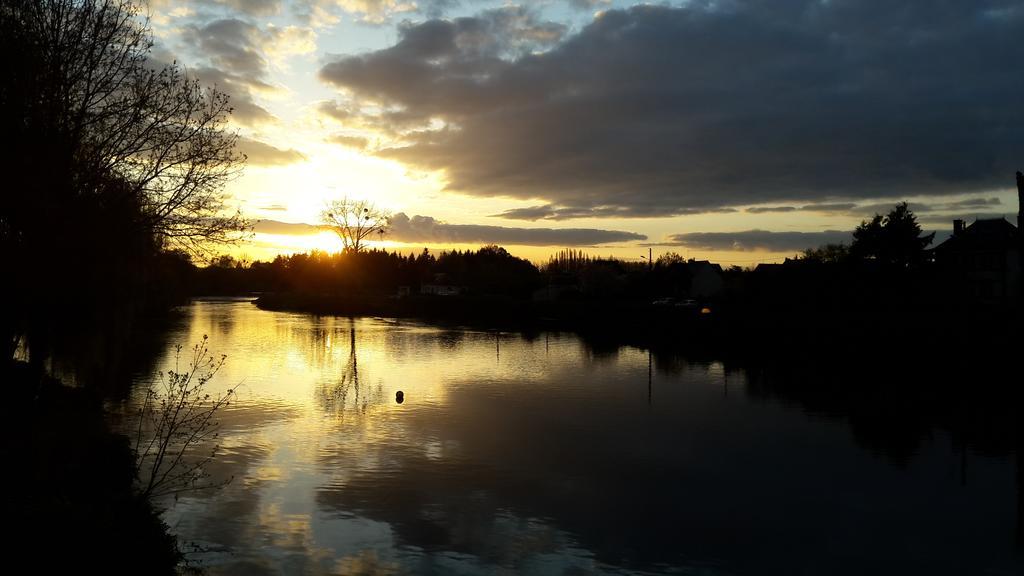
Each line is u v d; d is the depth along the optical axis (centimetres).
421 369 4062
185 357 4284
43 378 2020
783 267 6334
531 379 3725
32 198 1284
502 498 1736
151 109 1455
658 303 8838
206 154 1509
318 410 2750
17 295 1431
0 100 1322
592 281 10594
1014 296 6084
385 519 1568
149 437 2125
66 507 1155
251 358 4425
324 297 11269
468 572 1314
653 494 1795
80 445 1490
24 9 1388
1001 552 1463
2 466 1266
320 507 1630
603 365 4331
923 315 4916
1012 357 3594
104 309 1988
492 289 12431
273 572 1272
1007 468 2062
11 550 978
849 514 1677
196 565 1285
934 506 1738
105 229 1423
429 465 2002
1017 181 4938
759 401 3109
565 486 1844
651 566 1368
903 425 2628
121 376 3275
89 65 1426
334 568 1302
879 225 5938
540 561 1374
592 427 2552
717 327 5844
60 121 1388
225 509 1588
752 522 1611
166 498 1641
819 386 3538
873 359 4500
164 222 1490
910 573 1366
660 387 3488
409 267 15725
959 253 6469
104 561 1045
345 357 4600
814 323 5200
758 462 2108
